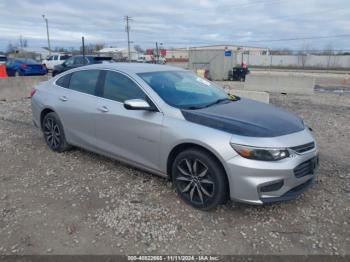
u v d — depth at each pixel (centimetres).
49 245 288
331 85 2148
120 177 426
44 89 528
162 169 372
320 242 294
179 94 394
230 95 457
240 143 306
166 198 370
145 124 372
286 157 309
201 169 339
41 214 338
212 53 2759
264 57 6238
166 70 449
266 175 303
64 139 500
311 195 381
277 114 377
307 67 5538
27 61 2288
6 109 929
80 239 296
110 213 339
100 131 431
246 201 310
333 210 348
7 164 477
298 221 327
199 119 340
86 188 396
